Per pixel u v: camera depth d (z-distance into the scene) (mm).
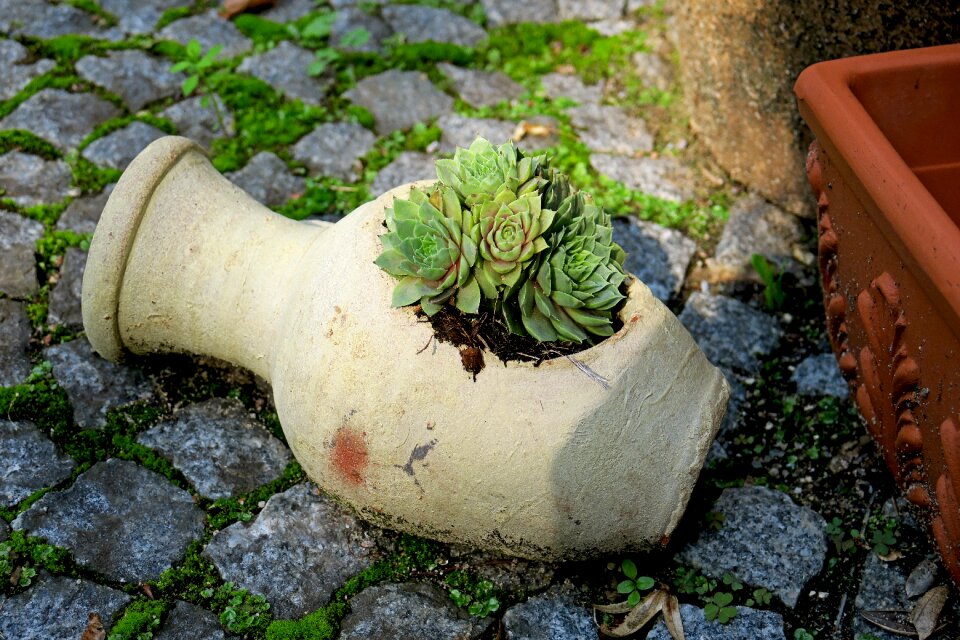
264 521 854
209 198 864
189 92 1045
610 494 773
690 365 791
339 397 774
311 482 875
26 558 824
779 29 979
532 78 1144
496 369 757
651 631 823
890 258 781
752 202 1066
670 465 779
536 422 755
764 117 1032
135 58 1109
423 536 817
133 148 1042
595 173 1069
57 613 805
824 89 805
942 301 730
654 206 1052
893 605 841
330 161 1059
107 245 845
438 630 817
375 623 817
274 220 869
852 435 919
